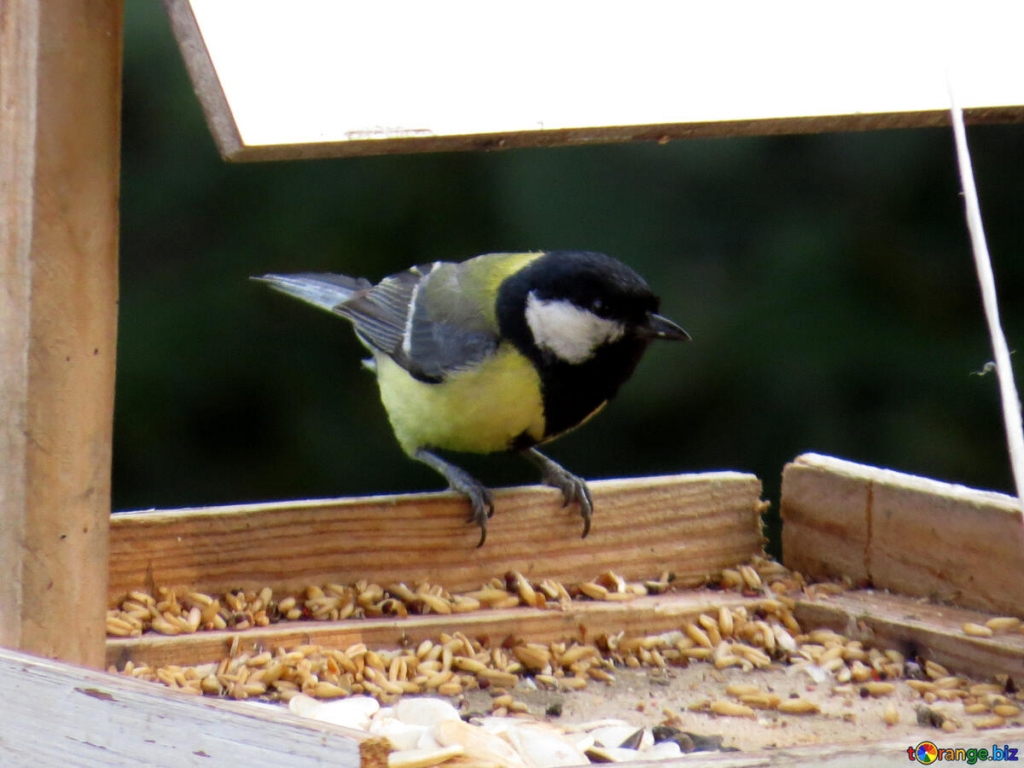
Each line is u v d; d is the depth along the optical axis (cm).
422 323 904
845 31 622
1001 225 1237
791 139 1238
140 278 1247
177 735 434
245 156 509
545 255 896
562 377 870
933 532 733
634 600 743
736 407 1209
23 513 538
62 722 463
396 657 675
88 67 539
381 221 1257
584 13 588
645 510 772
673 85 575
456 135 530
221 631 671
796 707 638
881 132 1236
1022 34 639
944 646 684
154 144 1243
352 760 393
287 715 417
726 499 789
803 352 1196
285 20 532
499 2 572
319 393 1251
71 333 545
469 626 698
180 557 689
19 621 539
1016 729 461
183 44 499
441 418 893
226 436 1241
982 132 1251
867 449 1184
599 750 555
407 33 548
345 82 524
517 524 747
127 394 1225
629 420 1226
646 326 866
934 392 1187
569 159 1246
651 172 1236
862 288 1221
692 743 593
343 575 718
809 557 788
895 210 1243
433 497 735
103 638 569
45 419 540
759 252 1226
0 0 528
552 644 709
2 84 530
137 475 1225
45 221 534
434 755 464
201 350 1241
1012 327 1205
